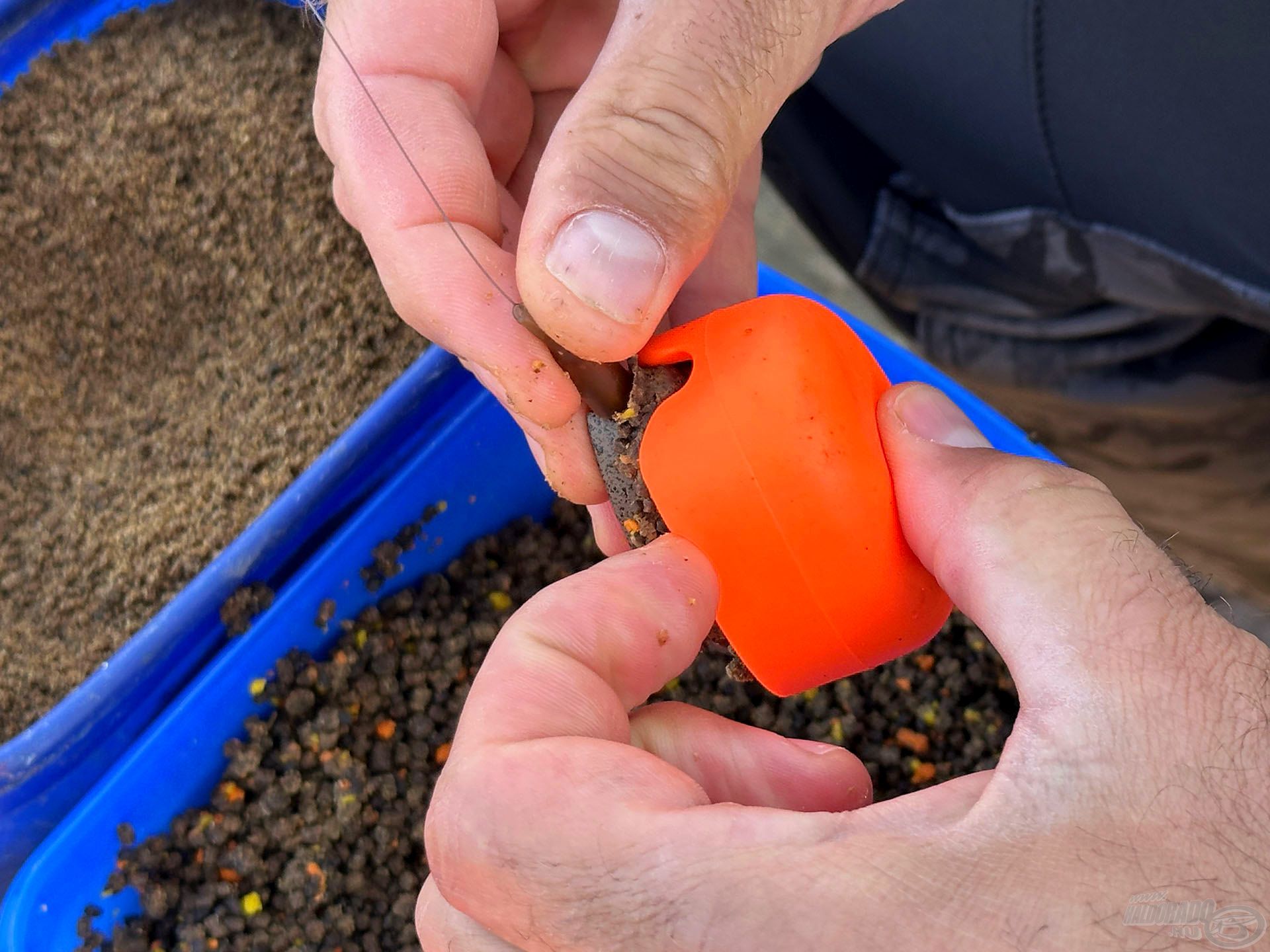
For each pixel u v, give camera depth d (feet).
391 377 1.01
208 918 0.87
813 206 1.17
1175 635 0.46
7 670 0.90
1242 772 0.44
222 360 1.04
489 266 0.66
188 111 1.11
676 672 0.55
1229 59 0.79
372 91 0.68
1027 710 0.47
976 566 0.50
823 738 0.97
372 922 0.92
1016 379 1.18
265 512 0.87
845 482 0.51
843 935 0.43
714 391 0.52
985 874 0.43
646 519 0.58
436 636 0.98
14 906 0.80
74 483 0.99
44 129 1.09
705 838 0.45
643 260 0.53
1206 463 1.15
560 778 0.47
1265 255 0.89
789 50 0.57
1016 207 1.03
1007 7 0.86
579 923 0.46
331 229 1.07
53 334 1.05
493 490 1.01
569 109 0.56
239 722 0.90
